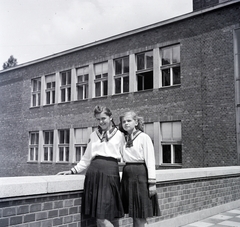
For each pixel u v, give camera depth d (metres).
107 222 4.15
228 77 13.61
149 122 16.27
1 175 25.44
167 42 15.84
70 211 4.48
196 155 14.19
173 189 6.59
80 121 19.89
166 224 6.20
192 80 14.73
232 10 13.77
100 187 4.11
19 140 24.33
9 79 25.89
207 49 14.39
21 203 3.90
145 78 17.03
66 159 20.81
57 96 21.67
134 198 4.30
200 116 14.27
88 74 19.98
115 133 4.36
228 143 13.28
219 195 8.34
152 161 4.31
